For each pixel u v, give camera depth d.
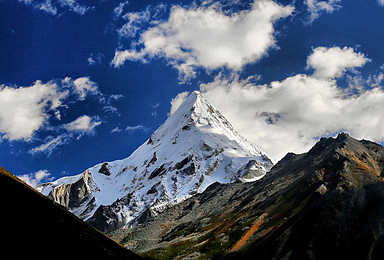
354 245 102.06
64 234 71.62
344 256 100.62
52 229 70.00
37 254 58.62
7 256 53.59
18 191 75.69
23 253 56.56
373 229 102.56
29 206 72.31
